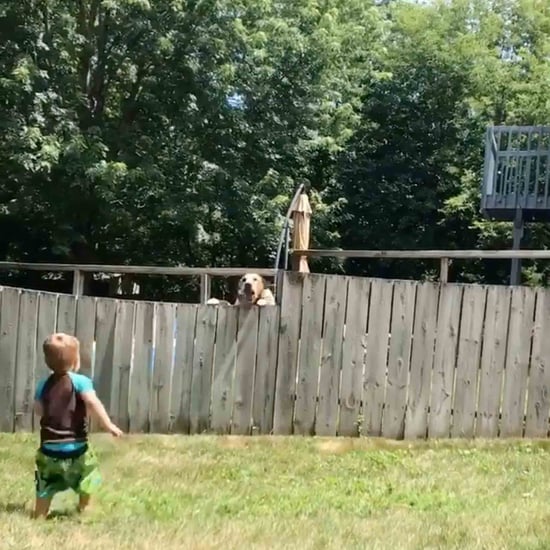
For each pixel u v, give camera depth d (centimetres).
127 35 1738
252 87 1845
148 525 470
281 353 760
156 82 1755
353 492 588
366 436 748
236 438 748
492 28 2491
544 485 603
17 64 1525
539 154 1540
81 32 1773
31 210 1791
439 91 2297
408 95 2312
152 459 681
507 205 1551
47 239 1964
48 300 781
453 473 641
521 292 734
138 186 1700
